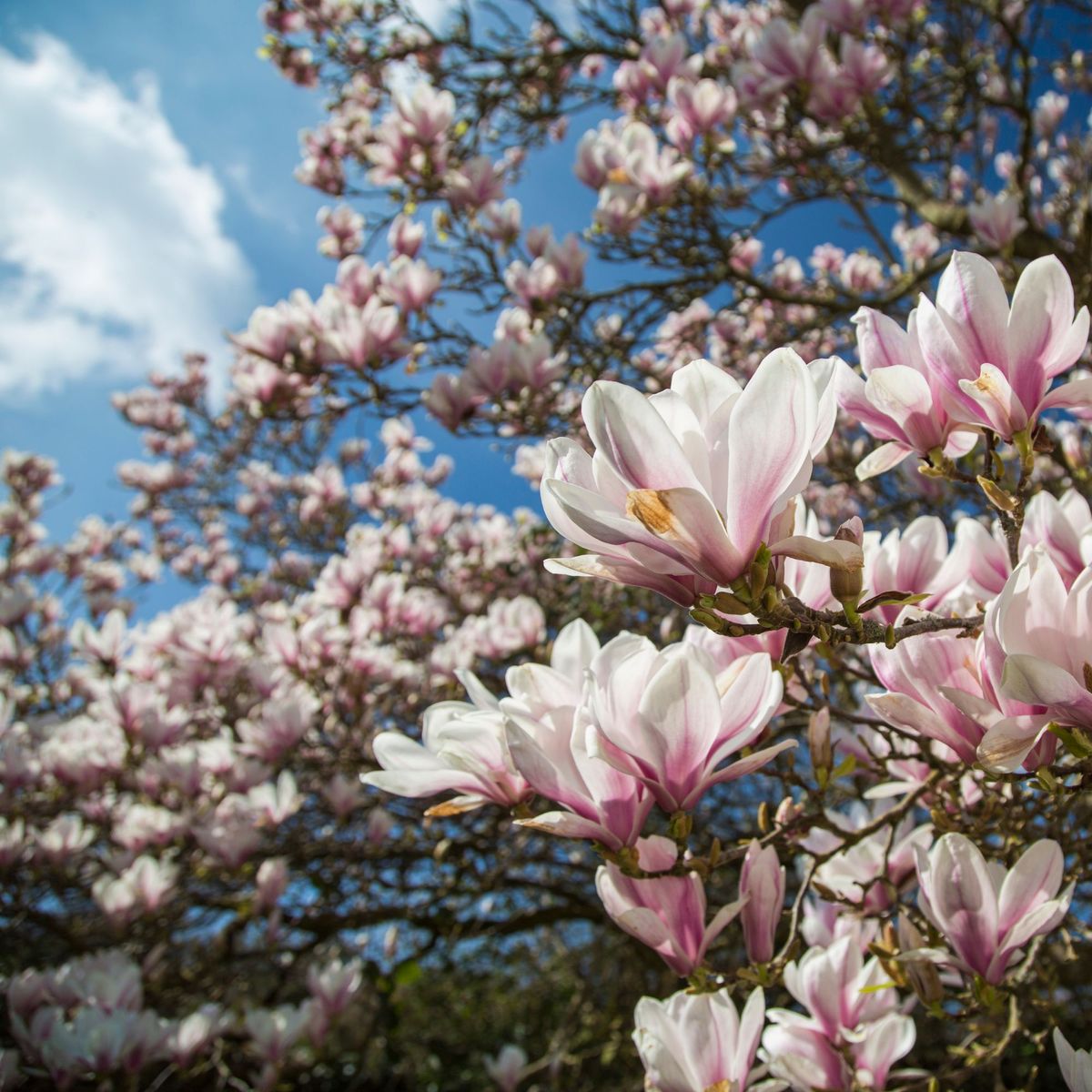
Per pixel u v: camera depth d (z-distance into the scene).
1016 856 1.58
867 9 4.10
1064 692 0.90
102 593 8.23
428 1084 6.46
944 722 1.10
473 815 4.70
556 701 1.21
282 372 3.67
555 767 1.13
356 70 5.88
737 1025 1.27
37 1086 3.69
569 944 6.55
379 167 4.27
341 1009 3.82
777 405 0.87
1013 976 1.57
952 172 5.90
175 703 4.82
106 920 4.01
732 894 4.02
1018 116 4.40
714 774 1.10
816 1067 1.49
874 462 1.34
